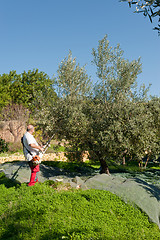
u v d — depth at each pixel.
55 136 10.05
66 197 5.74
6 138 21.50
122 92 9.70
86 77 10.23
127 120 9.07
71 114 8.98
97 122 9.73
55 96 9.93
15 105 24.69
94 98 10.26
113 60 10.08
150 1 2.95
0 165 11.92
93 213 5.25
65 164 12.85
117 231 4.73
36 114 9.40
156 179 10.75
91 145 10.05
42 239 4.04
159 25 3.14
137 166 13.81
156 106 10.17
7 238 4.18
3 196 5.91
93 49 10.16
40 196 5.70
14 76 32.66
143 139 8.82
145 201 6.14
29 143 6.61
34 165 6.68
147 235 4.81
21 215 4.81
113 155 9.55
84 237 4.12
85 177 9.11
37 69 32.72
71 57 10.04
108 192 6.46
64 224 4.53
